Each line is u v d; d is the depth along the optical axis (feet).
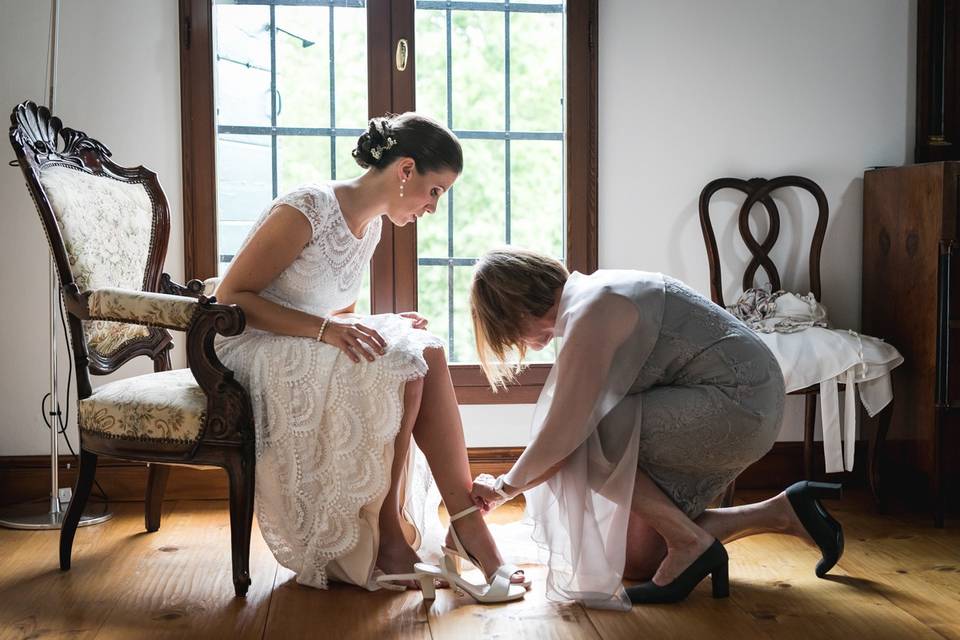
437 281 11.95
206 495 11.47
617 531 7.65
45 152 9.14
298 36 11.60
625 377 7.68
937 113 11.76
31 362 11.25
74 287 8.55
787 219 12.00
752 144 11.93
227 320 7.70
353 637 7.11
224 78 11.51
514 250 8.19
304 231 8.23
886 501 11.24
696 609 7.62
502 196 11.96
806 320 11.14
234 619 7.50
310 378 7.93
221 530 10.11
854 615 7.45
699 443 7.82
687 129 11.85
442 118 11.82
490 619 7.44
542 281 8.02
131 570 8.75
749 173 11.94
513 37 11.82
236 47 11.51
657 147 11.85
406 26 11.58
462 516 8.07
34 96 11.09
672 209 11.90
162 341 10.21
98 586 8.30
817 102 11.96
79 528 10.18
